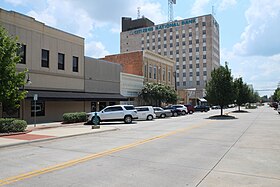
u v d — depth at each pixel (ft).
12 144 38.91
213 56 355.77
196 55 357.00
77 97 88.43
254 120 91.25
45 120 84.12
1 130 50.80
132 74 139.33
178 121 90.02
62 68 91.20
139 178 21.03
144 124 78.79
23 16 76.38
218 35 392.47
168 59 186.29
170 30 378.32
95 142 41.73
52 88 85.76
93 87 105.70
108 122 89.04
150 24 426.10
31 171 23.48
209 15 352.28
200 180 20.38
